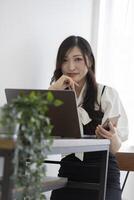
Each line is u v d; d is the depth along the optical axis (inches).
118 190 92.3
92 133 93.2
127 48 142.1
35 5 108.9
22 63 105.0
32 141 47.0
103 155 81.7
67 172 94.0
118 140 90.0
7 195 45.0
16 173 46.1
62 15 122.2
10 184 45.2
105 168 81.9
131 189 139.4
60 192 95.4
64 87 92.6
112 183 91.8
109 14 143.0
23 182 48.5
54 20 118.2
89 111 94.4
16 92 73.9
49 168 117.1
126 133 96.2
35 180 50.4
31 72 109.0
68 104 70.7
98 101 95.6
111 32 142.6
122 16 142.8
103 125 92.7
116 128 94.9
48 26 115.4
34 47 109.7
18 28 102.5
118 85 141.2
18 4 102.0
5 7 97.4
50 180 80.1
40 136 48.4
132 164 110.1
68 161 93.7
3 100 97.7
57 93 70.9
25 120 46.1
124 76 141.3
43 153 50.3
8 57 99.4
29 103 46.7
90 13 138.8
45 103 48.7
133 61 141.5
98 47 141.6
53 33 118.1
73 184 87.8
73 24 128.6
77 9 130.3
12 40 100.5
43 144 49.3
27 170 49.8
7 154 44.3
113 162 93.6
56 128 72.9
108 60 142.6
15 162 44.7
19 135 45.9
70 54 96.6
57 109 71.3
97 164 91.4
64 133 72.7
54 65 119.6
